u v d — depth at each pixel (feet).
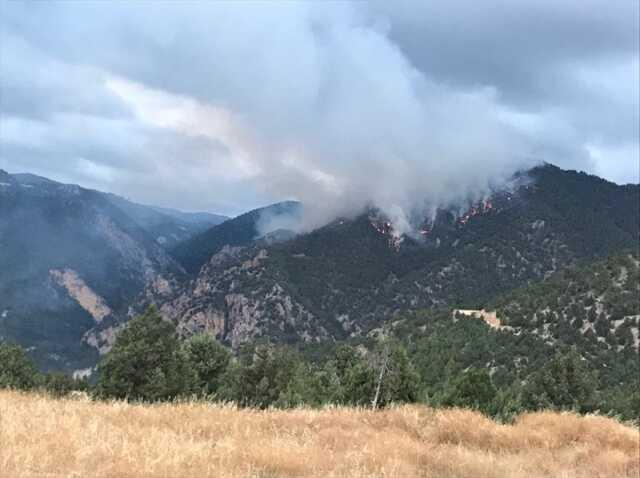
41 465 22.16
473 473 30.96
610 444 42.83
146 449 25.45
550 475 32.63
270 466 26.61
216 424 35.76
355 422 41.52
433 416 45.44
